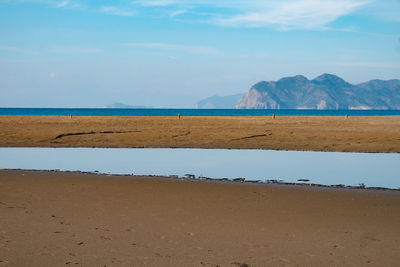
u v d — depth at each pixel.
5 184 12.63
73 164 17.72
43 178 13.83
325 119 49.53
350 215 9.19
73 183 12.93
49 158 19.64
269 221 8.60
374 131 33.75
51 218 8.57
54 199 10.53
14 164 17.69
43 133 30.80
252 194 11.46
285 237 7.50
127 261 6.20
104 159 19.39
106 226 8.03
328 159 19.55
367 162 18.58
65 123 40.19
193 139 28.19
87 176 14.36
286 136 30.05
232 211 9.45
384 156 20.77
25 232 7.55
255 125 39.88
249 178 14.34
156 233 7.62
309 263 6.24
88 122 41.47
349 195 11.41
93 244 6.94
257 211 9.48
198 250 6.73
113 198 10.76
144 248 6.79
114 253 6.53
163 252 6.61
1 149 23.34
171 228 7.96
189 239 7.30
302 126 38.81
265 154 21.45
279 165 17.61
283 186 12.77
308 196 11.23
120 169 16.33
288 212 9.41
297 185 12.97
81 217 8.70
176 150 23.06
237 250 6.76
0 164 17.69
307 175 15.03
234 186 12.67
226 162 18.41
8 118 45.06
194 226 8.14
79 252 6.55
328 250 6.82
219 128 36.31
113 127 36.62
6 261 6.14
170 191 11.80
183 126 38.25
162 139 28.16
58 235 7.39
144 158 19.70
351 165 17.62
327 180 13.96
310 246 7.00
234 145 25.31
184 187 12.45
